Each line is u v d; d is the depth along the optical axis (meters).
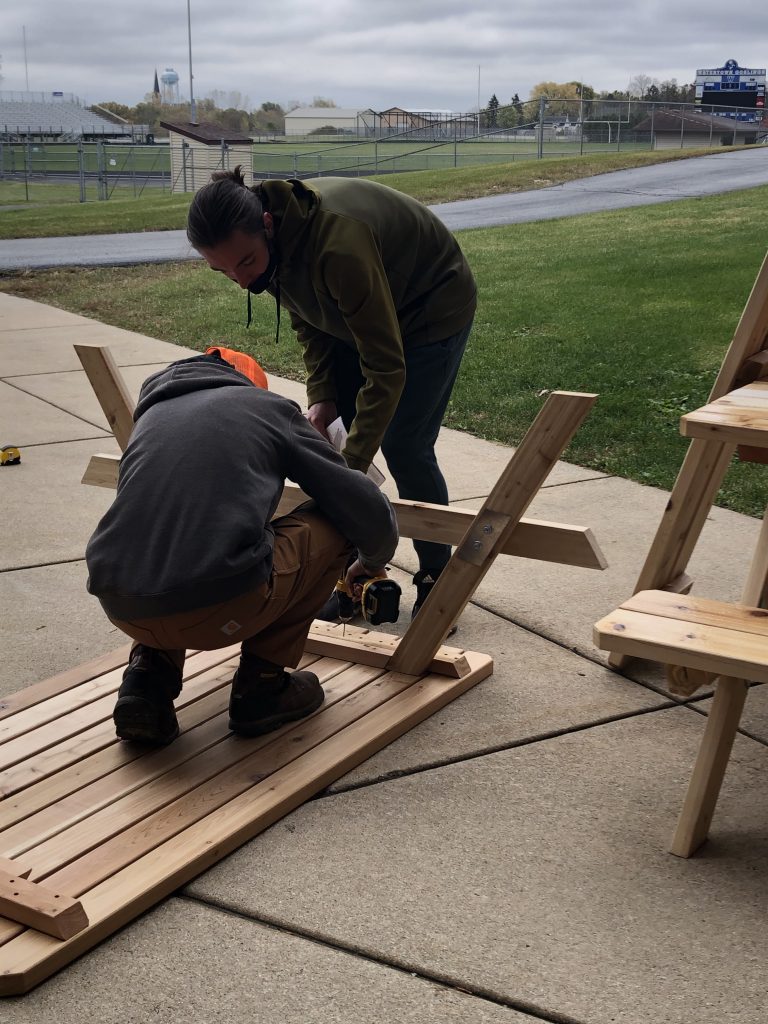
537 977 1.99
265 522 2.49
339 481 2.66
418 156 37.16
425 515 3.13
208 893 2.26
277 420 2.61
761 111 39.03
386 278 3.13
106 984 2.00
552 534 2.92
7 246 16.98
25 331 9.84
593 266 11.69
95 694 3.06
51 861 2.28
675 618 2.39
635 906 2.20
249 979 2.00
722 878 2.29
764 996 1.94
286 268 3.08
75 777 2.62
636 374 7.04
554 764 2.77
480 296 10.27
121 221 20.72
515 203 19.41
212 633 2.52
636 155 28.52
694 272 10.85
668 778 2.70
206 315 10.23
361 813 2.55
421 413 3.48
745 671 2.15
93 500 5.06
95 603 3.86
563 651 3.46
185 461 2.46
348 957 2.06
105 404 3.46
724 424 2.54
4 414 6.81
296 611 2.77
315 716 2.94
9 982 1.96
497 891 2.25
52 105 102.44
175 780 2.61
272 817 2.50
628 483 5.18
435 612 3.11
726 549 4.25
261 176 35.28
